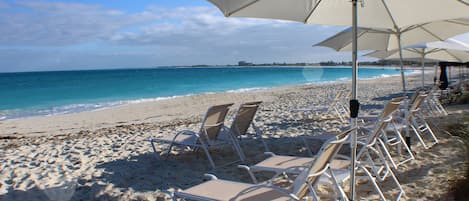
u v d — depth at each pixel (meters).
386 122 4.04
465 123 6.07
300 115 10.20
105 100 21.36
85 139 8.08
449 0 2.82
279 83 35.84
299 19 3.47
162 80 42.47
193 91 27.17
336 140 2.57
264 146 6.36
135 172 5.07
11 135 9.78
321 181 3.15
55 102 20.70
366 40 6.19
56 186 4.54
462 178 3.88
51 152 6.70
